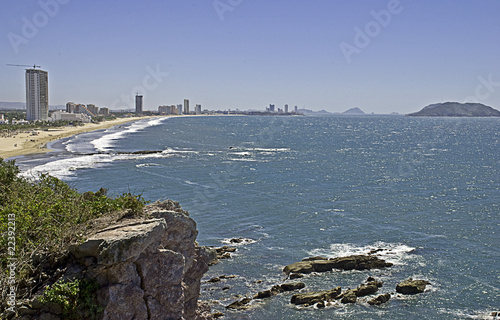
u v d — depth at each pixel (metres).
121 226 16.59
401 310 30.86
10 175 26.45
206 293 32.88
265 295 32.34
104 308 14.60
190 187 67.12
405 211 54.72
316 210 54.31
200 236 44.22
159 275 15.68
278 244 42.38
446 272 36.69
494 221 50.78
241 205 56.16
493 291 33.66
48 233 16.81
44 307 14.65
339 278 35.38
